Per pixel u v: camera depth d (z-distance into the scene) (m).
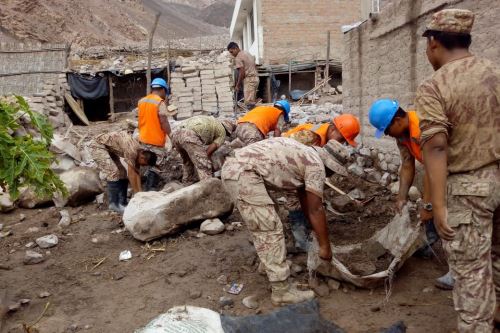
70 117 13.47
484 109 2.28
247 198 3.27
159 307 3.48
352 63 7.18
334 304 3.36
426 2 4.94
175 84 13.39
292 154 3.27
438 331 2.94
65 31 33.91
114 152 5.61
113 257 4.43
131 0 57.94
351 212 5.18
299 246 4.21
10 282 4.02
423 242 3.81
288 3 15.24
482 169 2.34
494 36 4.09
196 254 4.32
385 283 3.50
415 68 5.30
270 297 3.52
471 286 2.40
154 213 4.56
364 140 6.88
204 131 5.53
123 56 16.41
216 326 2.57
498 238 2.55
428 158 2.33
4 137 3.20
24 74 13.05
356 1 15.37
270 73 14.93
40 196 3.49
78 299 3.69
